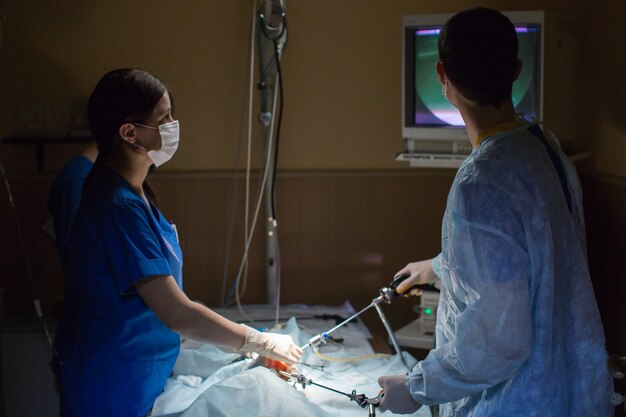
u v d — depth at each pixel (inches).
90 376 71.1
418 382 59.2
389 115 122.3
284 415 68.4
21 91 119.8
